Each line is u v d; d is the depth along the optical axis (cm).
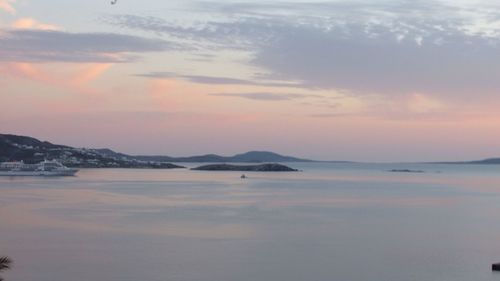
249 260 6069
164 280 5206
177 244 7012
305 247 6888
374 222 9506
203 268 5675
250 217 10019
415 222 9562
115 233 7900
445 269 5759
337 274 5509
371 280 5309
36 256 6216
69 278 5272
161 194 15900
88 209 11231
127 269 5612
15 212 10538
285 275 5444
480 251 6712
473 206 12862
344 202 13688
